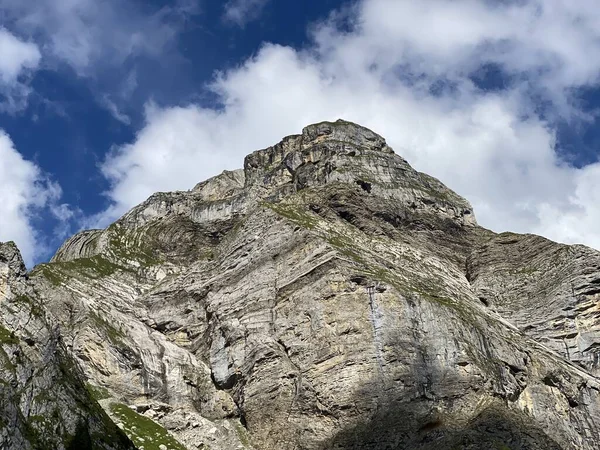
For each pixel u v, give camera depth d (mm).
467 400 147000
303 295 168500
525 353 167625
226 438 154875
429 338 155500
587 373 174125
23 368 111812
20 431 103750
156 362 174625
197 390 170750
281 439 149250
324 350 157625
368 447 140250
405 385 148375
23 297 121750
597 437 159125
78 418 115250
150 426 155375
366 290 162000
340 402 148750
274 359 160250
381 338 154750
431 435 139875
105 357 170375
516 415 146125
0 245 126062
